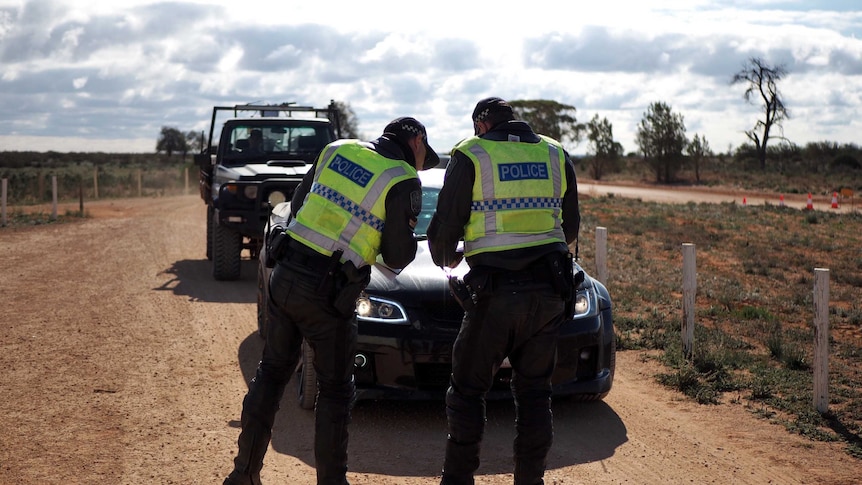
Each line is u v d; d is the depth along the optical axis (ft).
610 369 18.94
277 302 12.51
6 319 27.12
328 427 12.65
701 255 48.93
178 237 53.16
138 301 30.73
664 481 15.06
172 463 15.16
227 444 16.25
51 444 15.93
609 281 36.83
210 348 24.02
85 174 162.09
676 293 35.17
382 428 17.53
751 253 49.57
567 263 12.70
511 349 12.75
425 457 15.92
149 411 18.17
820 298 19.04
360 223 12.47
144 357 22.79
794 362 23.31
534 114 209.97
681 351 24.03
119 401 18.83
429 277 17.95
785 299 34.99
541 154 13.01
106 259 41.93
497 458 15.96
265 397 12.83
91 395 19.20
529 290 12.30
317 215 12.54
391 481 14.66
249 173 34.12
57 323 26.68
